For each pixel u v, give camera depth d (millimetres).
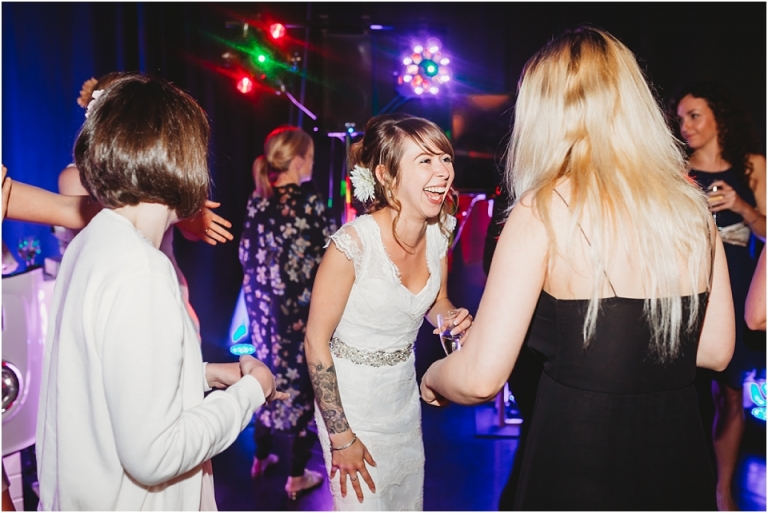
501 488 2920
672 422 1166
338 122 4035
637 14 4574
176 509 1161
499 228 2674
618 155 1155
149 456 994
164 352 1029
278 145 3068
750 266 2760
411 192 1753
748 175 2830
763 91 4469
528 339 1241
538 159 1202
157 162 1104
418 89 4023
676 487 1160
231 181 4820
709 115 2844
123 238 1092
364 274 1756
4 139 4348
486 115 3580
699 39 4527
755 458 3096
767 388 2865
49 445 1141
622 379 1142
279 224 3037
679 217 1147
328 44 4004
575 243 1124
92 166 1107
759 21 4445
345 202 4348
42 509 1147
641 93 1182
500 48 4699
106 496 1072
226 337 4902
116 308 1017
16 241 4289
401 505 1921
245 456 3383
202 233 2016
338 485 1817
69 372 1079
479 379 1132
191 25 4645
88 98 2387
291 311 2992
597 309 1132
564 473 1169
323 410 1742
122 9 4453
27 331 2160
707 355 1264
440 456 3258
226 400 1166
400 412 1883
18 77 4355
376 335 1820
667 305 1135
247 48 4090
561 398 1181
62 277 1188
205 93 4719
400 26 3967
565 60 1191
